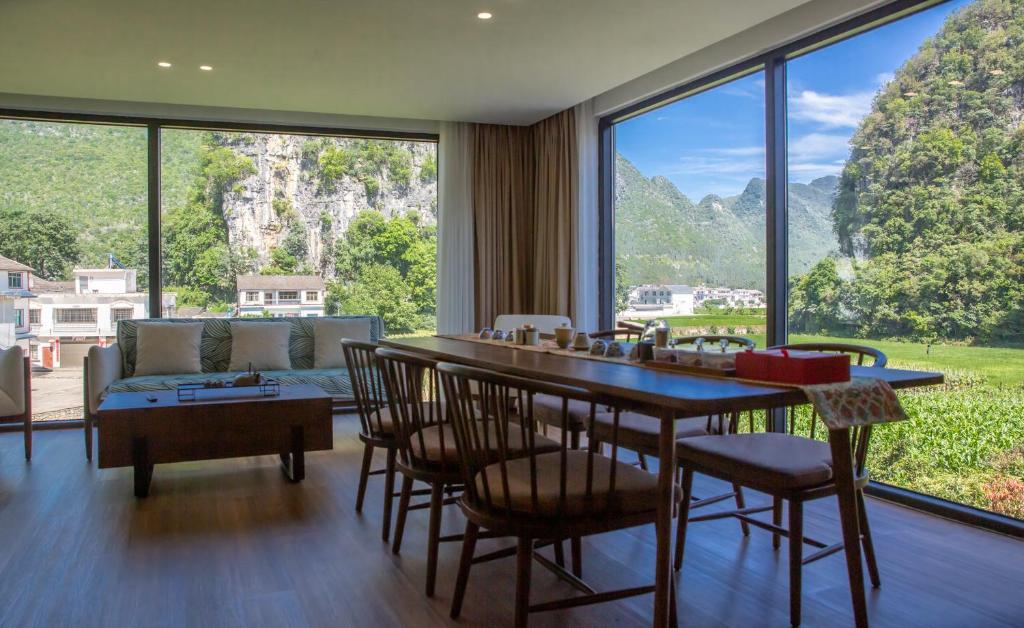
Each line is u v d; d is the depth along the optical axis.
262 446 3.56
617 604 2.20
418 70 4.50
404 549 2.67
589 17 3.66
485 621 2.08
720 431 2.66
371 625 2.05
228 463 4.05
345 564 2.52
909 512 3.12
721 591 2.29
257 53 4.15
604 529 1.78
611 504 1.78
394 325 6.08
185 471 3.86
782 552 2.64
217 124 5.54
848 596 2.26
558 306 5.62
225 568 2.48
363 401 2.94
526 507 1.76
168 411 3.39
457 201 5.91
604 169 5.41
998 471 2.94
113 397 3.68
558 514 1.74
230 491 3.46
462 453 1.92
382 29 3.79
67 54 4.14
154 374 4.98
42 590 2.29
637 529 2.93
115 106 5.23
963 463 3.07
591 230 5.36
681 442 2.32
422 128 5.93
